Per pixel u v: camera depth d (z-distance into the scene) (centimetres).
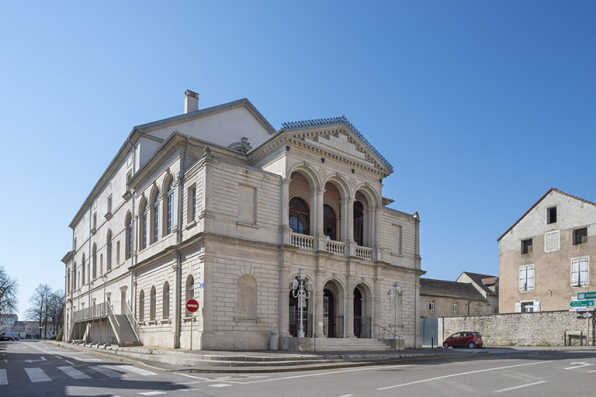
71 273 5991
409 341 3316
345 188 3083
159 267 2945
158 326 2869
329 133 3023
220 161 2548
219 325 2395
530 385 1252
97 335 3991
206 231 2423
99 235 4597
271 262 2662
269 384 1312
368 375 1526
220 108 3753
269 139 2866
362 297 3159
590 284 3991
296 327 2772
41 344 5141
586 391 1144
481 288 6069
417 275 3478
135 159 3569
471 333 3562
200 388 1242
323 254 2839
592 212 4078
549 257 4350
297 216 3044
